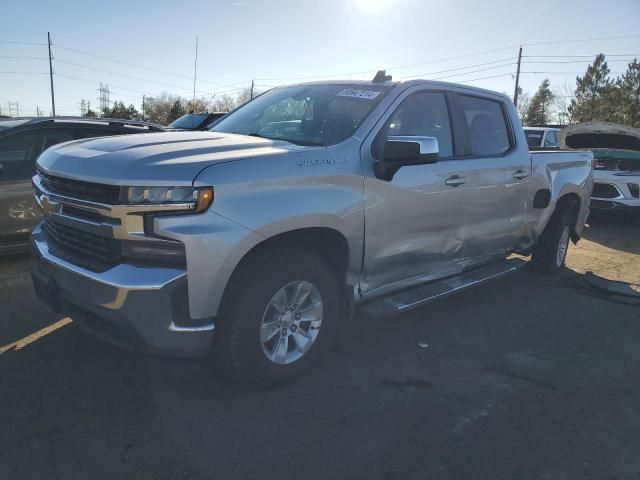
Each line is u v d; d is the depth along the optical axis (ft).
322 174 10.49
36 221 18.74
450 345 13.58
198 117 45.29
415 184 12.46
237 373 10.11
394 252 12.44
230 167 9.27
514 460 9.04
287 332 10.74
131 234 8.89
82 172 9.49
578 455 9.29
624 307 17.22
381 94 12.64
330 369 11.87
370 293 12.41
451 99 14.40
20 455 8.47
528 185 16.93
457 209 13.93
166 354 9.17
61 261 9.93
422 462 8.84
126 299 8.75
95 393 10.37
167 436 9.16
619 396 11.44
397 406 10.50
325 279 11.02
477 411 10.51
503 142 16.38
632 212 31.01
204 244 8.80
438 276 14.23
